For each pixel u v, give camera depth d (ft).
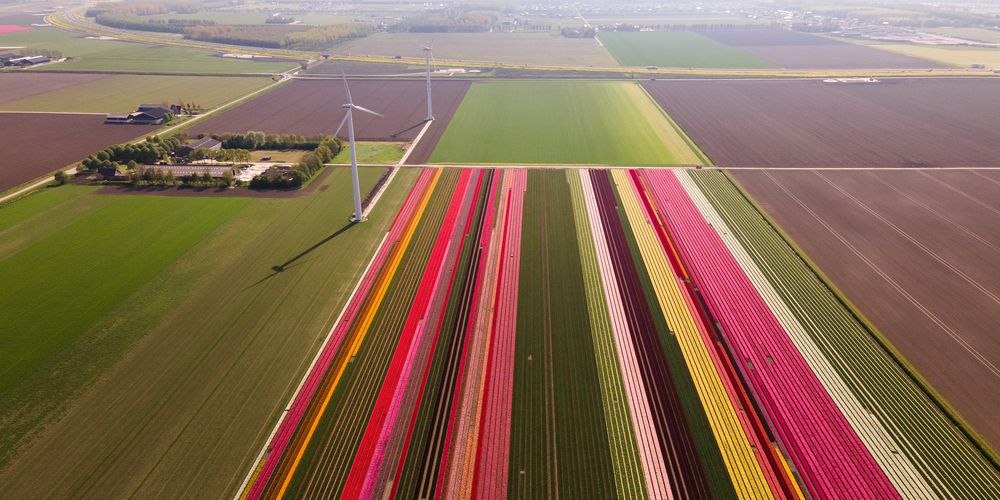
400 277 184.75
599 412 131.44
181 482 112.98
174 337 153.69
